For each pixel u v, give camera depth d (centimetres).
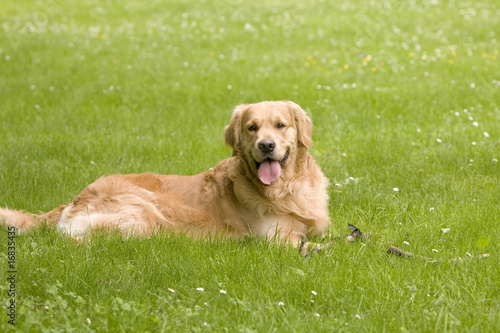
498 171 873
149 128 1209
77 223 678
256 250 607
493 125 1127
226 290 512
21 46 2169
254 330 435
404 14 2623
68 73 1767
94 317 462
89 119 1288
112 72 1772
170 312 471
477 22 2405
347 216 741
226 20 2662
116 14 2886
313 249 602
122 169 933
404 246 621
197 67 1831
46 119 1275
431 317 455
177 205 700
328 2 3012
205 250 608
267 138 632
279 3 3047
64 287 511
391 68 1728
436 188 812
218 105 1397
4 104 1416
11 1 3281
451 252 597
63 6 3098
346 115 1248
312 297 499
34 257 577
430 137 1081
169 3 3103
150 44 2208
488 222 669
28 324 434
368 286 512
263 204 673
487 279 518
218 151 1031
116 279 537
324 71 1728
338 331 437
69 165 966
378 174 888
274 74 1700
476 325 434
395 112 1267
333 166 930
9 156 998
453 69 1680
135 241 629
